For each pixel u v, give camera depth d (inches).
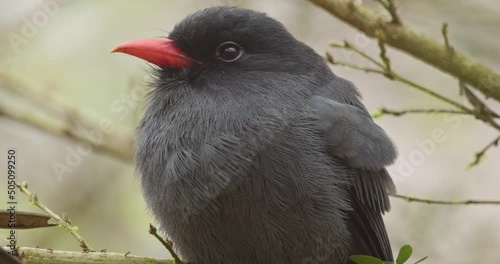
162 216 390.0
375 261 364.2
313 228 379.6
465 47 606.9
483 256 595.8
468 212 643.5
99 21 666.2
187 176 377.1
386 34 452.1
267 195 374.0
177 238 392.2
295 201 375.6
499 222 636.1
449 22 616.1
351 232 399.2
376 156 397.1
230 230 378.0
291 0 674.8
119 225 610.2
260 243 379.9
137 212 615.5
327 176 382.9
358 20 456.8
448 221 560.4
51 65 652.7
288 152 378.0
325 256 390.3
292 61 417.7
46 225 328.2
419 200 414.0
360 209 401.1
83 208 612.7
